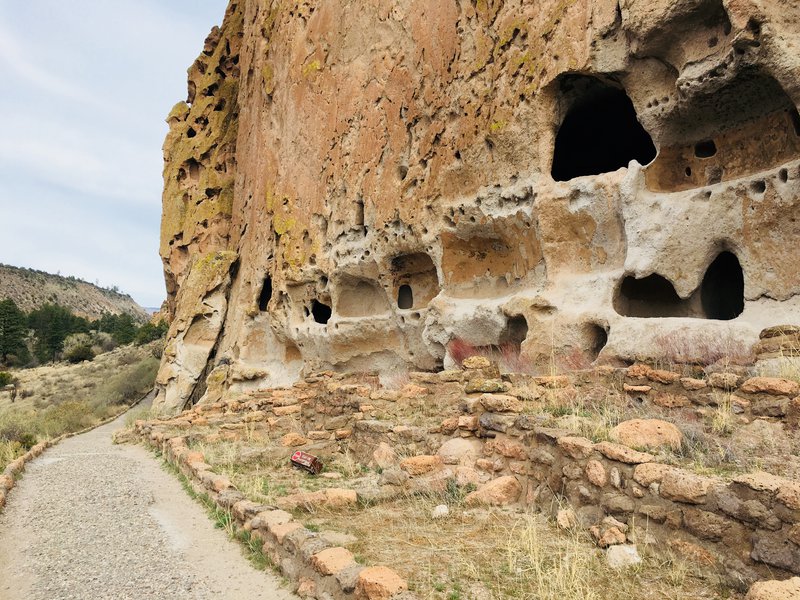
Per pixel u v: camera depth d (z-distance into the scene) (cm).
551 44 1075
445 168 1327
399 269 1566
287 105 2055
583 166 1438
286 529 477
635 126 1307
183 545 541
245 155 2581
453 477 604
